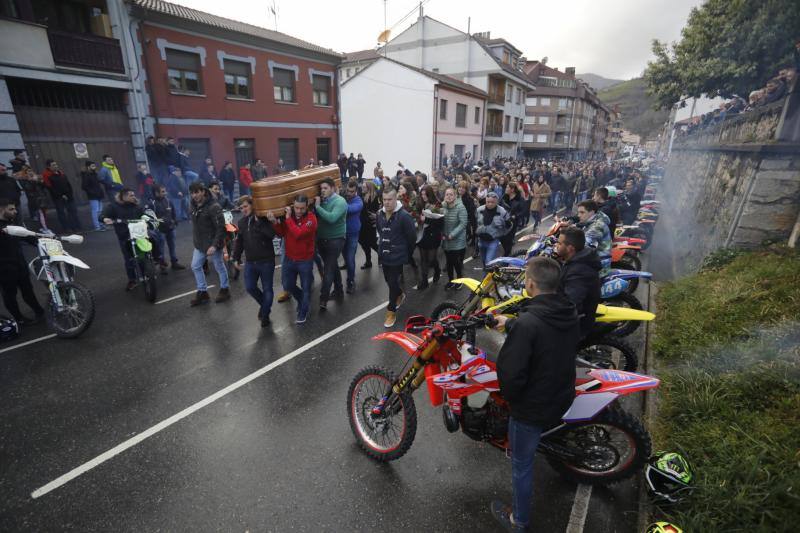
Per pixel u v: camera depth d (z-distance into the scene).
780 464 2.62
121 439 3.53
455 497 2.99
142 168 12.20
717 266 6.06
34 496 2.95
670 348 4.53
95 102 13.09
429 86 27.19
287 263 5.65
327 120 21.62
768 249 5.78
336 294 6.89
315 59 20.27
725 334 4.29
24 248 9.34
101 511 2.84
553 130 62.94
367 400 3.46
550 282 2.35
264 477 3.15
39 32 11.29
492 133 37.53
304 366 4.76
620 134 122.25
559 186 16.36
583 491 3.05
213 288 7.29
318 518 2.81
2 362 4.73
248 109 17.55
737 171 7.48
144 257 6.45
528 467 2.52
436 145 28.53
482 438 3.08
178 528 2.72
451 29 36.34
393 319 5.82
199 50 15.38
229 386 4.34
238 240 5.71
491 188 11.70
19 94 11.52
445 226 7.13
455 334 2.97
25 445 3.44
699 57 12.86
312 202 5.83
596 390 2.78
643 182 11.25
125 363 4.75
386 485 3.10
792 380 3.26
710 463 2.83
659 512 2.77
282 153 19.72
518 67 45.72
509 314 4.02
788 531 2.29
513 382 2.31
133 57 13.52
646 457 2.79
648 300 6.63
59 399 4.06
